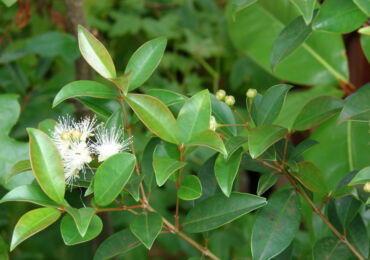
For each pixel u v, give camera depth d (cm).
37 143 34
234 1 38
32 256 72
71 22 56
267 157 39
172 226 39
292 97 58
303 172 38
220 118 40
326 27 37
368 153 54
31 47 62
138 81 38
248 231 70
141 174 37
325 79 59
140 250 72
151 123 36
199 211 39
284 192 39
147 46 38
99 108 41
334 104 38
